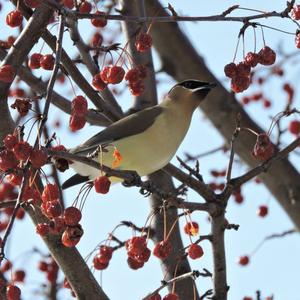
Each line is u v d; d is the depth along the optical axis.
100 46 12.52
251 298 14.05
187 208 9.89
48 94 8.09
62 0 10.12
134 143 12.36
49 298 14.21
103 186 9.01
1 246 7.61
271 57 9.82
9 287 8.81
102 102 12.12
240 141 15.48
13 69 9.21
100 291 10.34
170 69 16.14
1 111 9.99
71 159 8.75
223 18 9.11
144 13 13.62
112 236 11.17
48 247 10.21
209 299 10.22
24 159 8.05
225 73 9.88
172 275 11.89
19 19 9.80
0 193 14.77
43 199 8.70
